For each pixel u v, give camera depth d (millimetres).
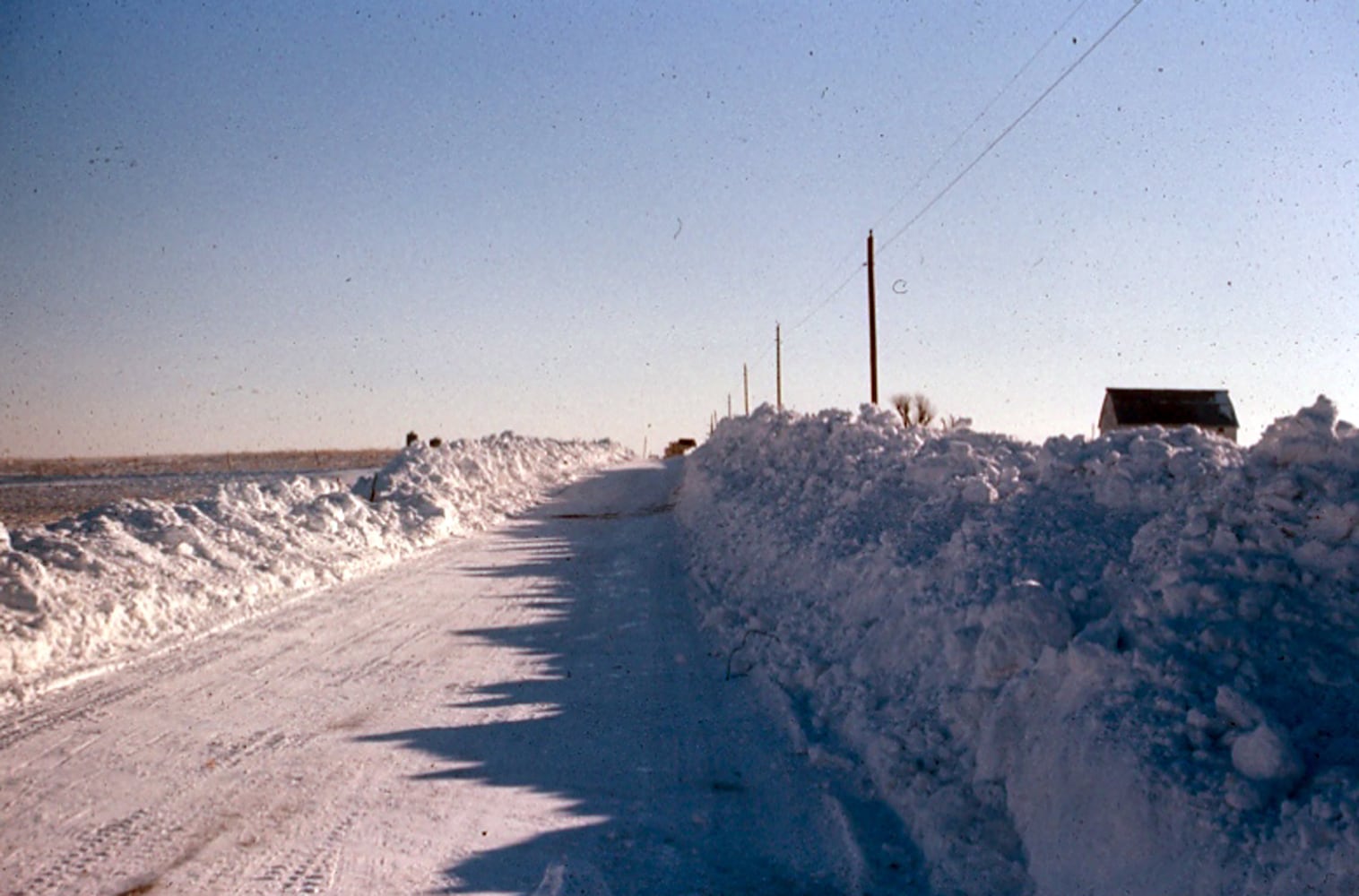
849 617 11094
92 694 9758
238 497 19156
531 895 5914
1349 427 7672
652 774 8062
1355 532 6820
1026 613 7465
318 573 17000
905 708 8188
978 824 6465
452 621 13922
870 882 6246
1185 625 6551
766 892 6125
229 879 5988
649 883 6164
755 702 10023
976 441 16125
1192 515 7613
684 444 85562
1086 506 10094
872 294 31547
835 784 7754
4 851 6230
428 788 7609
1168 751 5562
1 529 12133
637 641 12828
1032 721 6715
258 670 10883
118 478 53125
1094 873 5445
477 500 29266
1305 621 6395
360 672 11000
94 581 12477
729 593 15633
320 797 7352
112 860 6176
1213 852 4941
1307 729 5586
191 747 8297
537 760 8328
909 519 12719
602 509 30484
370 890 5914
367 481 28250
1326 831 4625
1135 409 42000
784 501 18125
